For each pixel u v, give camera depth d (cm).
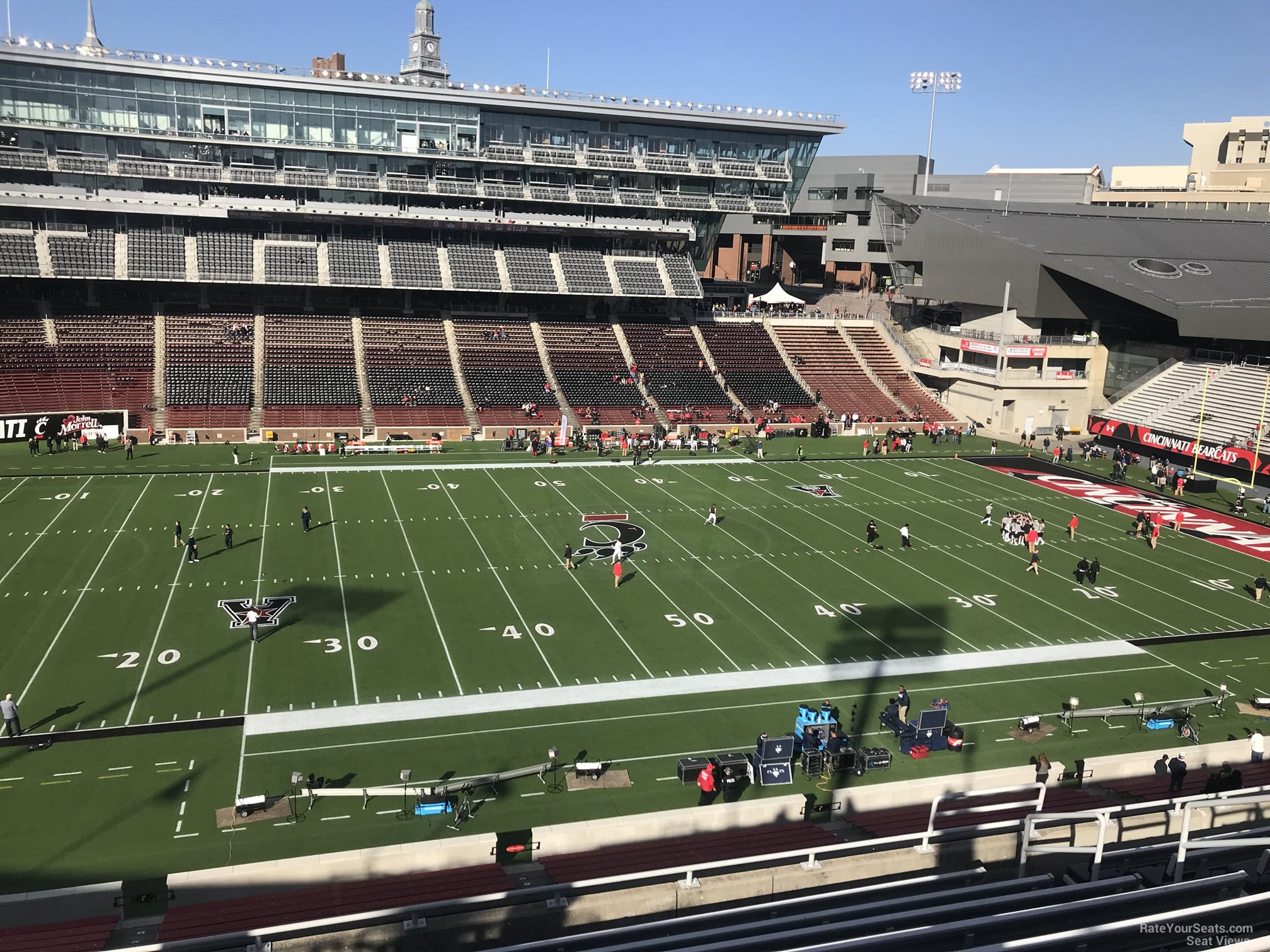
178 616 3497
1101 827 1667
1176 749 2842
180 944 1562
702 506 5231
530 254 8488
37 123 7206
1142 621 3834
